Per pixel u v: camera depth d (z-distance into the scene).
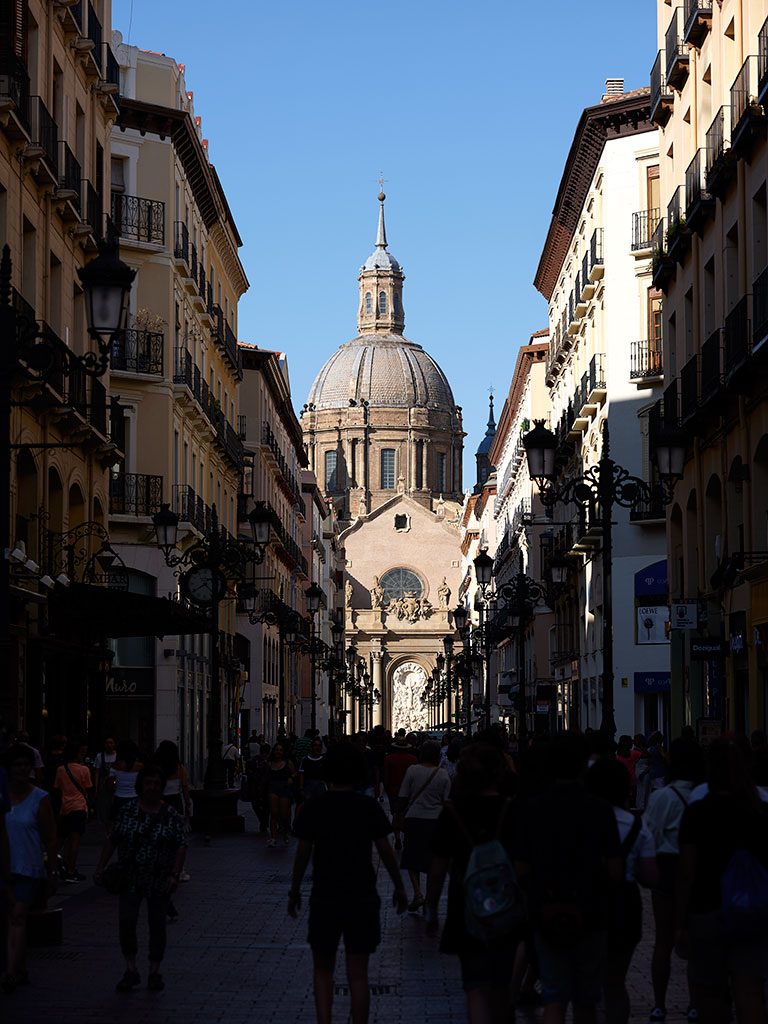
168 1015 13.23
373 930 11.34
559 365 67.31
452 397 192.88
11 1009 13.43
